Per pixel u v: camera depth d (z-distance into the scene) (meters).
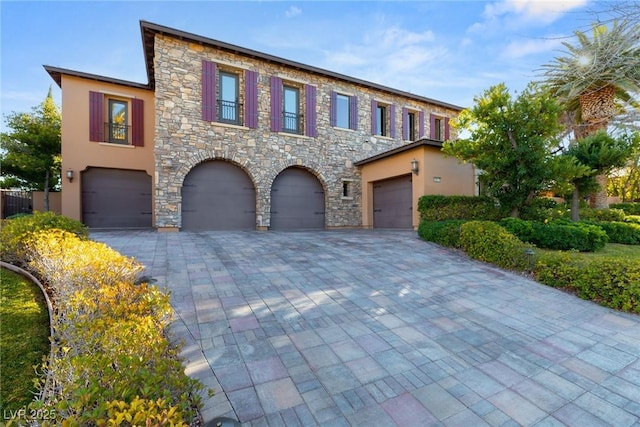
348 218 13.16
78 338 1.90
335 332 3.29
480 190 10.80
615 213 11.16
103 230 10.69
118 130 11.79
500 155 7.79
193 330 3.19
